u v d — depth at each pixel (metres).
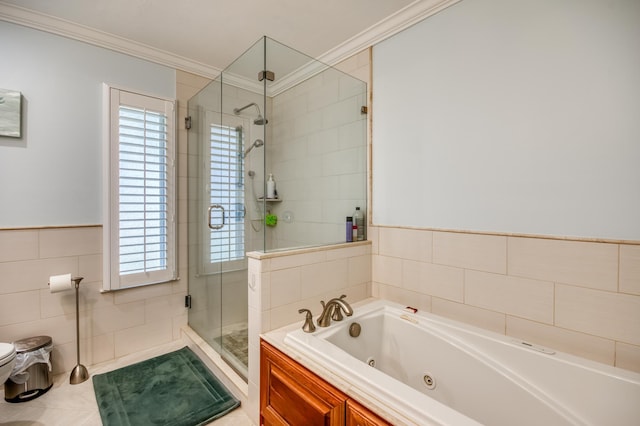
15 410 1.81
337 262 2.10
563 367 1.34
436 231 1.92
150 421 1.72
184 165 2.77
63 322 2.18
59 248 2.16
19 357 1.86
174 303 2.72
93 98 2.30
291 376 1.46
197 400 1.91
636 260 1.26
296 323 1.85
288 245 1.99
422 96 1.98
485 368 1.53
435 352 1.72
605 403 1.24
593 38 1.33
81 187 2.25
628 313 1.28
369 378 1.21
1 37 1.97
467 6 1.74
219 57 2.67
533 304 1.54
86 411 1.82
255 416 1.75
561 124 1.43
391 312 1.97
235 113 2.18
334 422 1.24
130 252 2.43
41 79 2.10
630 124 1.26
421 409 1.04
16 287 2.02
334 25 2.18
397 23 2.06
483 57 1.68
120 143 2.37
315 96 2.14
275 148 1.98
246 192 2.06
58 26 2.12
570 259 1.42
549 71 1.46
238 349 2.05
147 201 2.51
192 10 2.02
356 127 2.33
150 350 2.55
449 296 1.87
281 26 2.19
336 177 2.24
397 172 2.14
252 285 1.77
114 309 2.41
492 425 1.48
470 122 1.75
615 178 1.30
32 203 2.07
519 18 1.54
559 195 1.45
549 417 1.33
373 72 2.29
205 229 2.54
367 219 2.35
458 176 1.81
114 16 2.08
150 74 2.56
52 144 2.14
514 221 1.59
